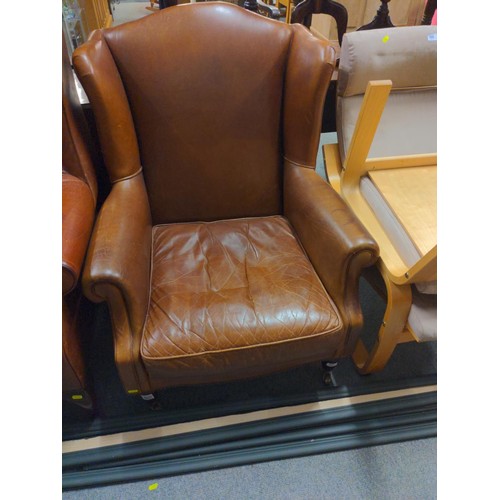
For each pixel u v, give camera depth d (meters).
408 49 1.21
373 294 1.54
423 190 1.17
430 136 1.37
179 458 1.07
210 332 0.89
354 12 2.06
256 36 1.08
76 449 1.08
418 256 0.98
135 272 0.89
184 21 1.05
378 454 1.09
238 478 1.04
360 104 1.30
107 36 1.02
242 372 0.95
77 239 0.86
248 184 1.24
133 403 1.18
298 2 1.55
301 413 1.16
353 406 1.18
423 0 1.90
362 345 1.31
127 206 1.03
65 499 1.00
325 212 1.02
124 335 0.89
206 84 1.08
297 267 1.07
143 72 1.05
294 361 0.98
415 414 1.17
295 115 1.11
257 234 1.20
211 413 1.16
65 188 0.99
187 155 1.16
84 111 1.21
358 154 1.21
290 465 1.06
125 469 1.04
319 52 1.01
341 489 1.02
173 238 1.19
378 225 1.17
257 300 0.97
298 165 1.20
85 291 0.81
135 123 1.11
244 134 1.16
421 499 1.01
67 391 1.01
